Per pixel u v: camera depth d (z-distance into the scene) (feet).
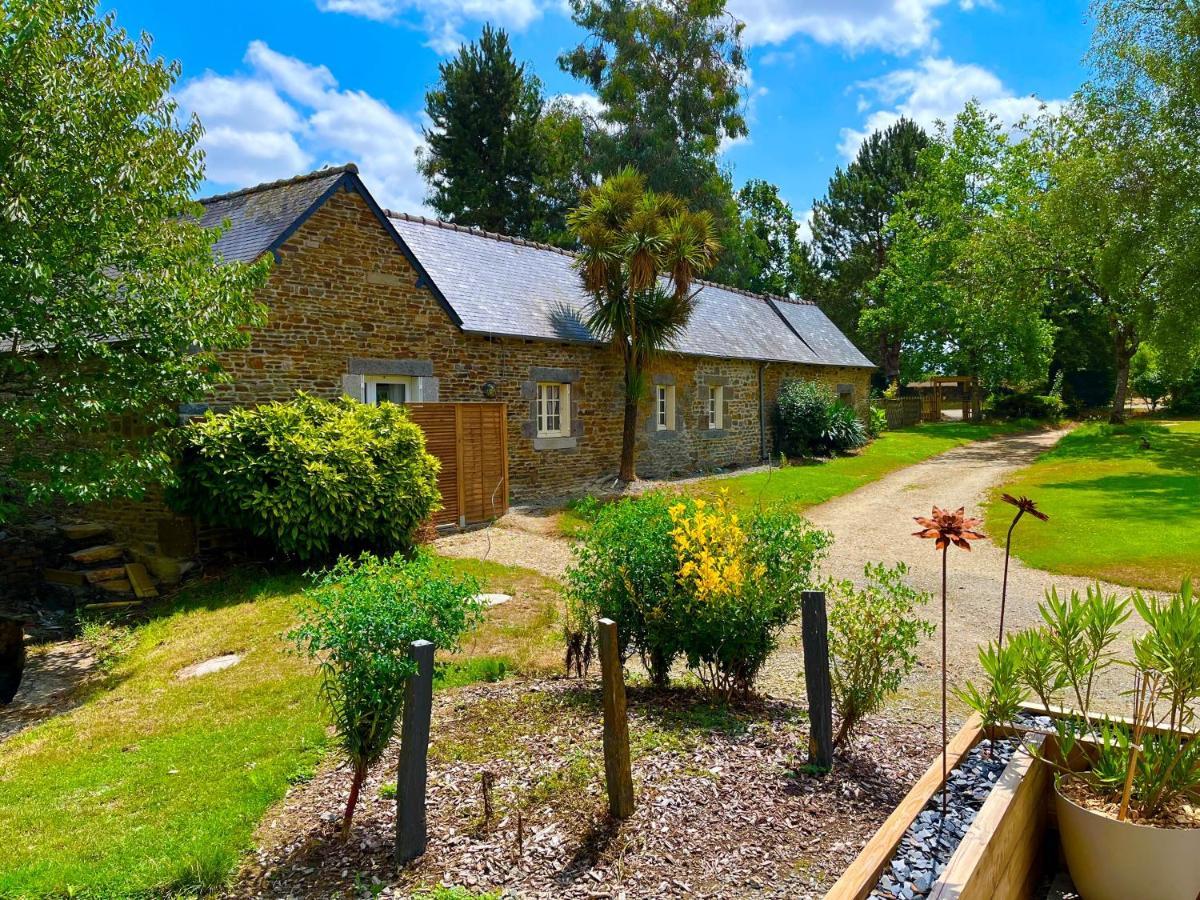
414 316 36.94
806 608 11.91
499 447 39.50
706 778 11.43
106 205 22.38
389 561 12.15
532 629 21.71
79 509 33.30
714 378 59.62
